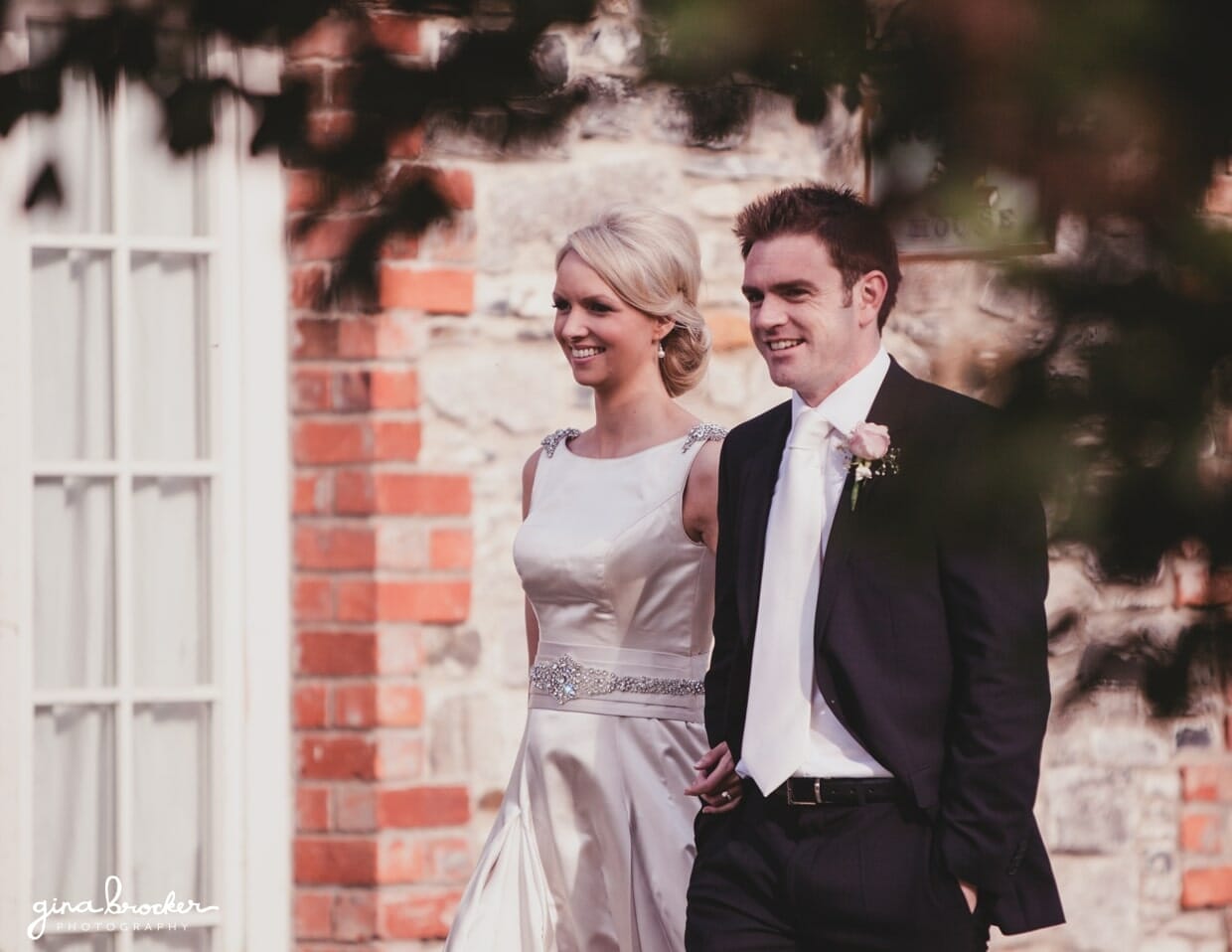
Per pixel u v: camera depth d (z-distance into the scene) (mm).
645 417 10336
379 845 13516
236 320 13789
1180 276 3309
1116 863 14375
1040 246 3379
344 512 13656
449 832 13656
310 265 4922
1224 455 3516
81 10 4504
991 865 7480
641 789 9938
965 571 3789
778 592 8047
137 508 13781
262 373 13805
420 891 13602
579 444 10641
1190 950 14570
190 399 13875
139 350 13789
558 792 10086
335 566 13672
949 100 3352
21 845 13391
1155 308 3324
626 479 10164
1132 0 3193
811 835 7855
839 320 7992
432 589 13672
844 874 7703
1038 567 4148
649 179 14172
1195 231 3283
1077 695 4180
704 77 4012
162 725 13781
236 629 13711
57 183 5418
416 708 13609
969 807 7457
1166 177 3262
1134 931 14422
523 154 4781
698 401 14422
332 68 4578
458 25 4426
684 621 10062
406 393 13633
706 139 4453
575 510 10203
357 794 13586
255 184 13828
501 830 10219
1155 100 3221
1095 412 3428
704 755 9094
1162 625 3963
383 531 13570
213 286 13805
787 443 8367
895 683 7645
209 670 13781
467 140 4715
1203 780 14508
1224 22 3205
